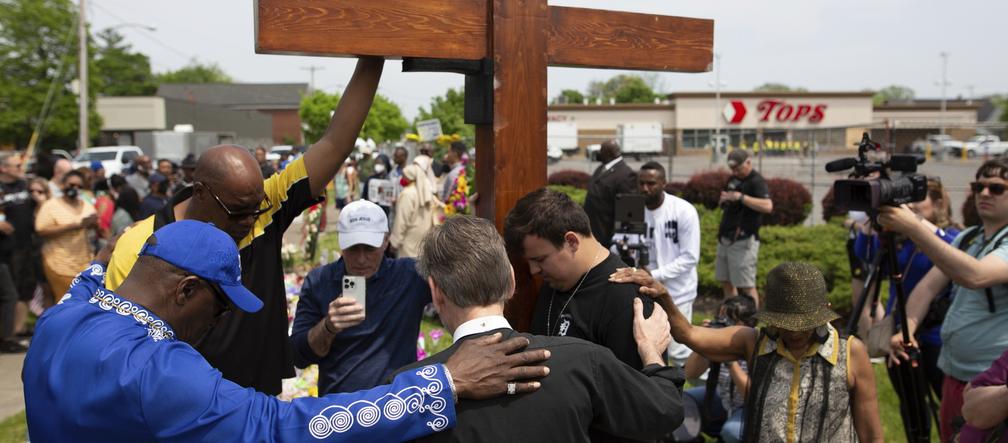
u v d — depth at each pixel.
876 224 3.41
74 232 6.98
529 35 2.49
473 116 2.63
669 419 1.77
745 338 2.92
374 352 2.98
